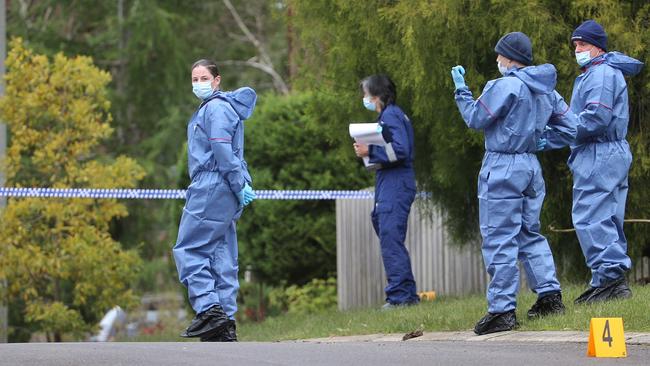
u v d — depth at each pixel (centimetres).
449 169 3631
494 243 2586
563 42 3316
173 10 9019
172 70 8725
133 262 4919
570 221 3544
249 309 5003
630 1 3344
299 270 4672
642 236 3425
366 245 4319
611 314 2573
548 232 3503
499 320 2573
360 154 3412
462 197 3819
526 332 2503
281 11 4194
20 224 4722
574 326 2516
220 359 2061
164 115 8844
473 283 4009
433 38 3338
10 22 8669
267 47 9344
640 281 3541
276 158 4591
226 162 2672
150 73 8806
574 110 2842
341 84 3875
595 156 2841
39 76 5031
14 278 4750
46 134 5031
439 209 3928
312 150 4588
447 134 3525
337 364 1978
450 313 2952
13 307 5719
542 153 3478
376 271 4291
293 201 4578
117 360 2069
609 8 3241
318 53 3969
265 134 4591
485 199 2595
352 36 3666
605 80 2802
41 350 2252
